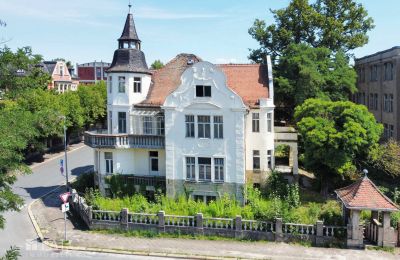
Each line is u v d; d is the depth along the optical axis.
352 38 49.00
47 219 31.12
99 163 35.00
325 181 32.47
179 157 31.47
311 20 47.88
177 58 38.84
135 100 34.84
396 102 41.03
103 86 70.38
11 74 17.97
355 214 24.27
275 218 26.02
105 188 34.50
